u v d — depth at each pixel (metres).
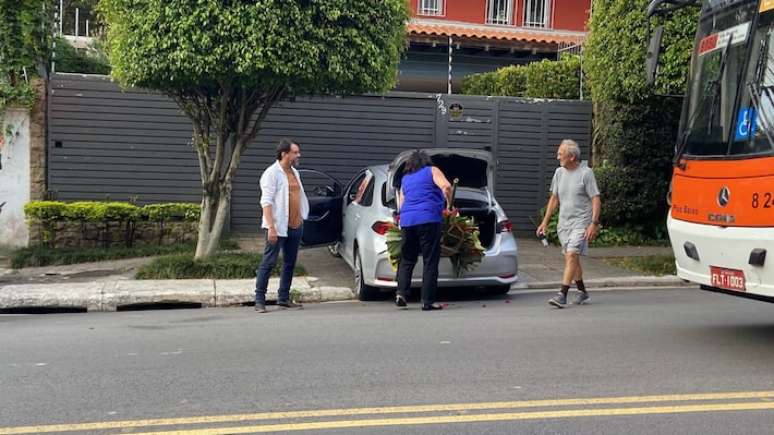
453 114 13.45
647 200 12.88
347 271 10.47
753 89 5.89
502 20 19.53
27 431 4.32
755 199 5.66
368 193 9.41
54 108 12.23
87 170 12.41
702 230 6.21
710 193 6.18
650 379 5.34
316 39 8.79
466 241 8.38
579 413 4.61
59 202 11.66
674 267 10.55
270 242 8.20
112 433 4.29
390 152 13.34
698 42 6.87
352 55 9.00
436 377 5.39
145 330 7.15
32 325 7.54
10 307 8.48
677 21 9.80
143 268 9.94
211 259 10.06
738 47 6.18
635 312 7.89
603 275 10.27
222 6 8.42
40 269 10.64
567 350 6.16
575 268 8.19
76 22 17.36
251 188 12.99
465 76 17.78
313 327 7.19
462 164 9.33
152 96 12.53
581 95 14.19
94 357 6.02
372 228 8.67
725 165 6.01
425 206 7.96
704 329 7.00
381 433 4.29
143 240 12.22
